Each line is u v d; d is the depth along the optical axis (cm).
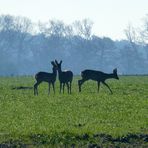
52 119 5581
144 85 10288
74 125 5169
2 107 6650
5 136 4650
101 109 6334
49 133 4697
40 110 6322
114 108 6406
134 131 4781
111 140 4534
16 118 5694
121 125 5112
